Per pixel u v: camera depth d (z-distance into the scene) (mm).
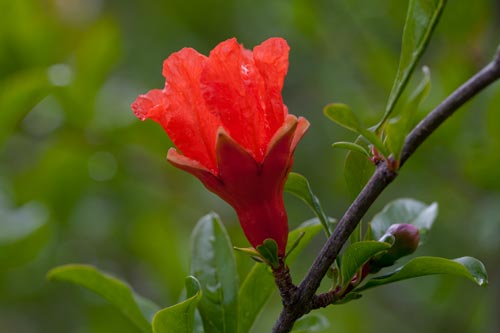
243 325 3264
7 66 6332
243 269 5516
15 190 6328
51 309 7148
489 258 5875
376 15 6176
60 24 6770
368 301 7379
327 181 6715
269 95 2600
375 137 2475
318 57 6883
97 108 6180
